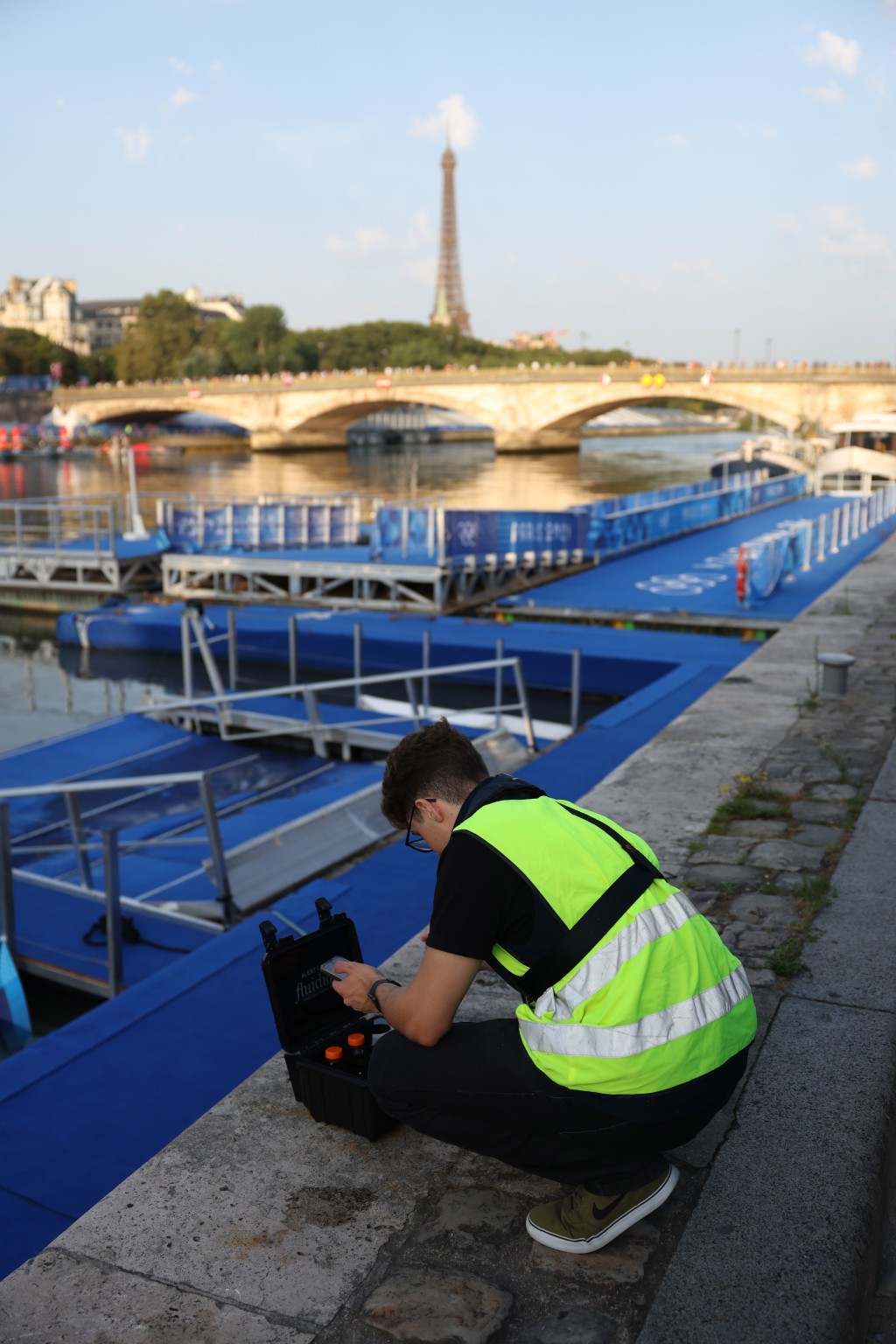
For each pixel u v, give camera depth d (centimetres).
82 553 2409
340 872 742
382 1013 238
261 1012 506
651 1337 212
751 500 3344
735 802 592
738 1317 216
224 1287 233
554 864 215
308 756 1190
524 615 1848
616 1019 211
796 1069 308
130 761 1177
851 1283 224
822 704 865
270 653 1800
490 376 9769
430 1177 269
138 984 531
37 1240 364
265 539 2466
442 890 217
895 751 707
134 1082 451
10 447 10644
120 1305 229
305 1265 239
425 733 240
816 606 1437
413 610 1981
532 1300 225
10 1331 223
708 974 221
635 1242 241
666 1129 218
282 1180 270
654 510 2591
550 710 1501
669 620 1719
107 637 1973
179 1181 271
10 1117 428
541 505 4878
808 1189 253
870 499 2859
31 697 1711
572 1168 232
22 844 932
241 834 883
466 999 351
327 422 11369
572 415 9638
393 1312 223
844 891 456
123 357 16138
